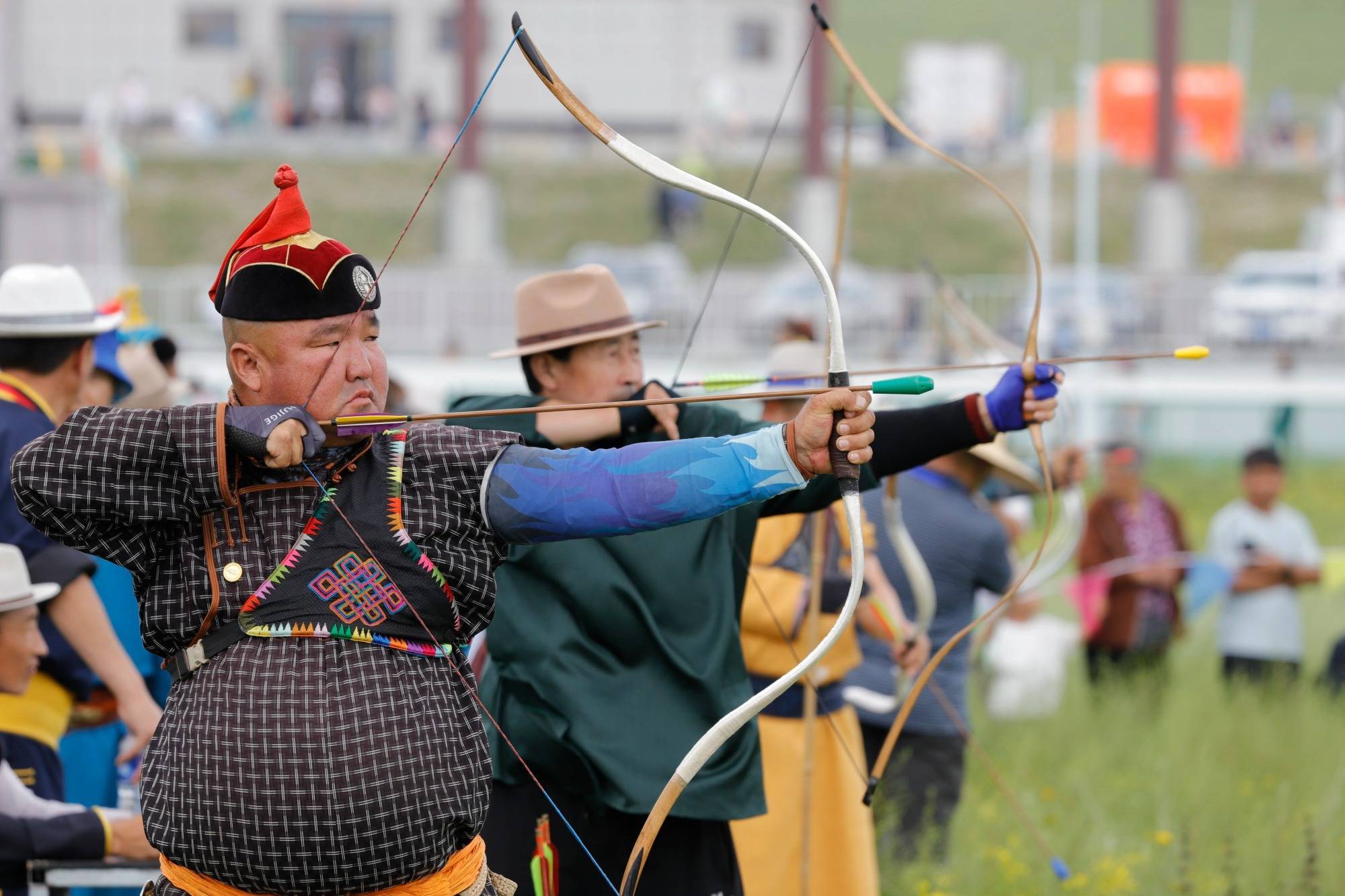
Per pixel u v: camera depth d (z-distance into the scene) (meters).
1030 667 29.22
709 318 94.62
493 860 12.51
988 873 18.67
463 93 129.88
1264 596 29.55
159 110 160.62
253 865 8.19
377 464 8.50
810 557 15.48
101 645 14.12
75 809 12.79
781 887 14.96
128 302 21.19
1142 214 129.00
